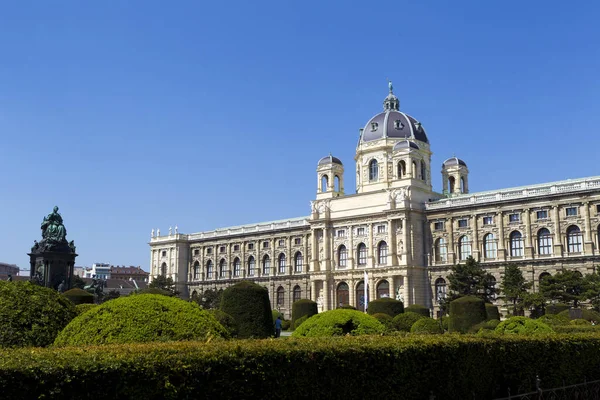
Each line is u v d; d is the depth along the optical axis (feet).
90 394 44.11
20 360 43.11
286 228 496.23
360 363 63.00
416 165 430.61
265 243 516.73
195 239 571.28
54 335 78.89
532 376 85.46
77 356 46.09
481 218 383.45
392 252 402.93
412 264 396.78
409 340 71.26
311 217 461.37
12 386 40.83
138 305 71.92
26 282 84.02
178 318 71.92
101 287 382.01
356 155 472.44
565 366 91.20
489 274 350.64
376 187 451.12
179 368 48.55
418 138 456.86
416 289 396.16
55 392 42.29
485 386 79.36
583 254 335.88
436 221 405.39
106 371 44.80
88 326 69.67
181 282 571.28
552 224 351.46
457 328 219.82
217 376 51.03
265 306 168.76
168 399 47.44
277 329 220.23
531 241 357.82
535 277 353.31
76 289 222.48
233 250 542.16
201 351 51.60
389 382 65.92
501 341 82.53
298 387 56.75
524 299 309.63
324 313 108.17
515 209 367.45
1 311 76.54
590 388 95.50
